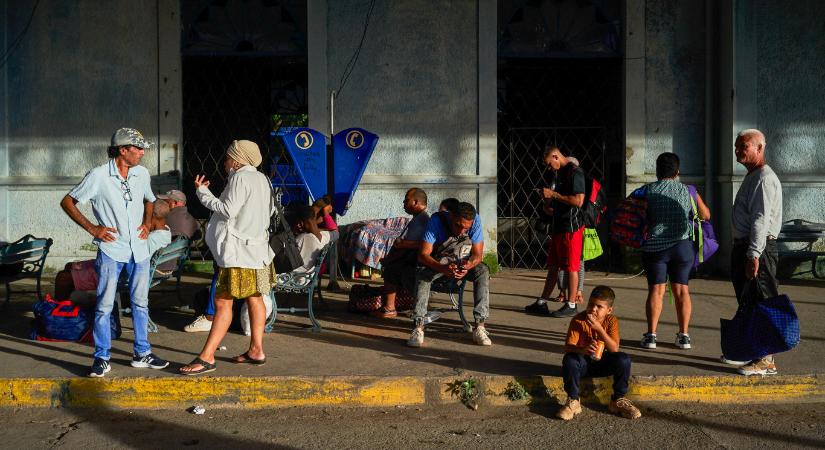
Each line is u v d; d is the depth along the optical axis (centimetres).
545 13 1015
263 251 539
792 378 534
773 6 964
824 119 976
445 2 982
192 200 1027
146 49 984
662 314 751
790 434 472
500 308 781
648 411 514
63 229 983
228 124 1036
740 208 544
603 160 1046
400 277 701
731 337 539
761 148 538
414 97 985
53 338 626
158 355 583
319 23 971
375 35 979
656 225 597
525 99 1065
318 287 784
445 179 986
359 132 845
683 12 997
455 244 631
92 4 977
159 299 822
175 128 989
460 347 617
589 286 912
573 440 461
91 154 986
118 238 532
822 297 841
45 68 977
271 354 588
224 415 504
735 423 492
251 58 1015
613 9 1014
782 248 991
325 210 823
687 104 1001
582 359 503
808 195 980
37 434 468
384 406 520
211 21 996
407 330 678
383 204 988
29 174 982
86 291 688
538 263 1050
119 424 486
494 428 482
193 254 1023
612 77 1043
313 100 976
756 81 966
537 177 1063
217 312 535
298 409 514
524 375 532
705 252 622
